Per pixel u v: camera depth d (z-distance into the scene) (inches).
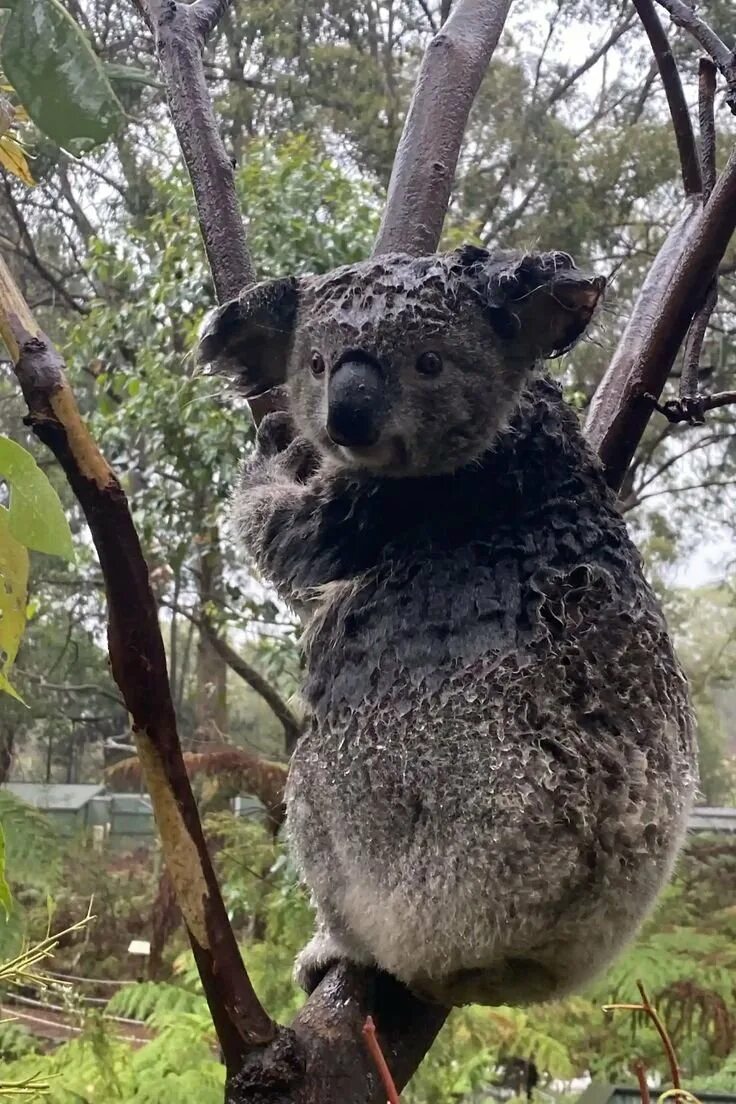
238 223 66.1
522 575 43.1
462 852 40.4
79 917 248.4
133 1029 201.2
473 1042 153.9
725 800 446.0
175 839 39.3
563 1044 161.8
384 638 43.7
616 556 44.4
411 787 41.5
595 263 318.3
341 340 43.3
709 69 64.9
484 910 40.3
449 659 42.2
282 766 187.6
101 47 212.5
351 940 46.6
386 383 42.8
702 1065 160.6
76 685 372.2
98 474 34.7
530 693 41.0
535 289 43.3
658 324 53.1
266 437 61.9
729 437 324.8
